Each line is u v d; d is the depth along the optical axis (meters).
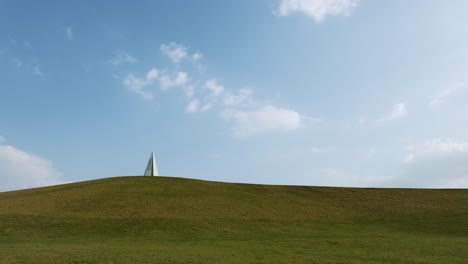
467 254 23.02
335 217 41.22
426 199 50.28
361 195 53.50
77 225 32.75
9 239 28.12
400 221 39.41
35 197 44.66
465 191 54.97
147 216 36.53
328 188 58.81
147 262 19.78
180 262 19.92
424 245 26.05
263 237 30.64
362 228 36.03
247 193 52.50
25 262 19.55
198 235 30.75
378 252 23.62
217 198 47.41
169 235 30.50
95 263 19.44
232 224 35.22
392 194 54.00
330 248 25.03
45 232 30.48
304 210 43.84
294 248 24.98
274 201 48.06
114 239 28.81
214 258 21.11
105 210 38.34
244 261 20.47
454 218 40.03
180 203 43.12
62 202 41.72
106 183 54.59
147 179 58.91
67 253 22.05
